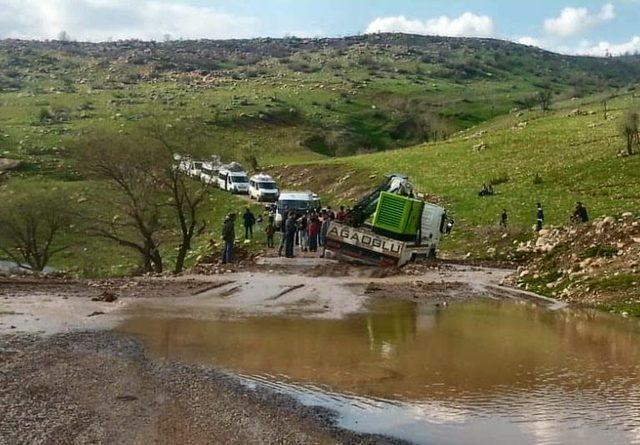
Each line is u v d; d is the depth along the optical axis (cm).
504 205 4312
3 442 942
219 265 2911
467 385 1281
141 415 1074
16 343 1453
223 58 19600
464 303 2119
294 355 1451
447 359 1452
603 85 17050
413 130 11119
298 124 10706
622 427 1088
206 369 1329
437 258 3250
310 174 6775
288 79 15162
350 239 2927
